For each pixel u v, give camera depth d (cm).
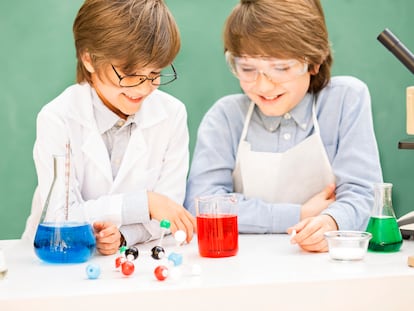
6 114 283
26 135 284
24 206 285
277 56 193
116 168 200
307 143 208
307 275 157
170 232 199
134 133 198
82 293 147
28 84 283
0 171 284
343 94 210
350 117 207
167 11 188
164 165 204
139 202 188
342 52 293
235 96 218
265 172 210
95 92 197
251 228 201
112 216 187
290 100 202
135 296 148
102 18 183
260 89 198
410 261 163
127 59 181
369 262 167
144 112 200
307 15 197
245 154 211
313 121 209
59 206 171
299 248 181
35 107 283
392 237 176
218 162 212
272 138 212
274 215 201
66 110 195
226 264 167
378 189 178
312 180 210
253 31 193
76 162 195
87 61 190
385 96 296
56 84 283
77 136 196
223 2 287
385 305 156
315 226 178
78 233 170
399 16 294
